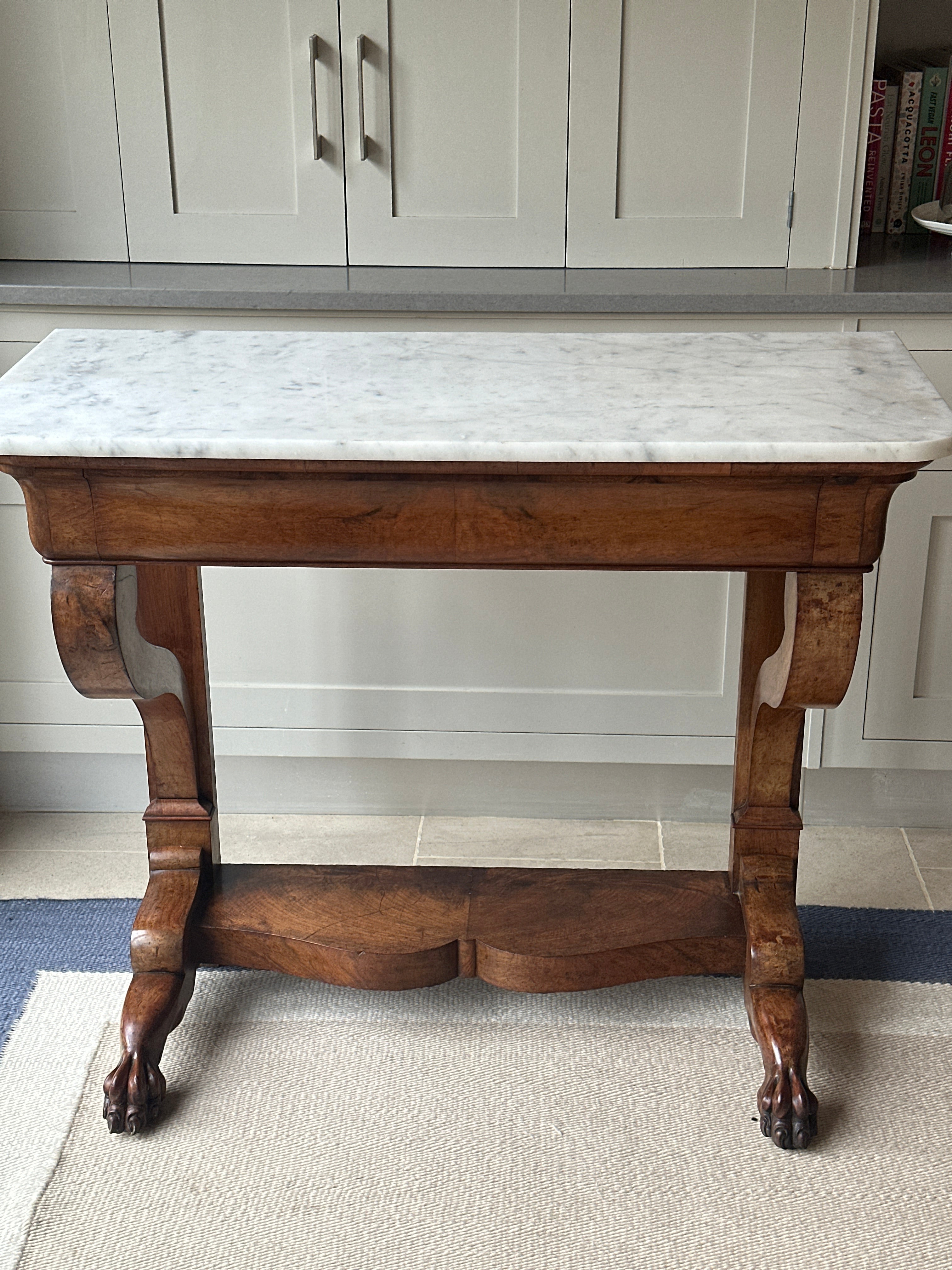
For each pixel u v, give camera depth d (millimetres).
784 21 2154
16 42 2217
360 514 1499
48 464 1466
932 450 1390
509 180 2281
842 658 1566
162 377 1641
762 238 2297
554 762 2486
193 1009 2002
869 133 2518
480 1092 1833
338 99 2234
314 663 2375
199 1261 1563
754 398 1553
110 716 2426
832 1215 1627
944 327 2104
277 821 2541
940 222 2379
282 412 1497
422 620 2332
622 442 1389
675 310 2092
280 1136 1759
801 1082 1722
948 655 2307
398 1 2174
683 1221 1619
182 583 1897
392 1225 1614
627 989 2049
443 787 2543
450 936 1885
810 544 1501
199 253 2344
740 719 1943
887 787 2488
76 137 2275
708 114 2223
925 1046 1918
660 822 2541
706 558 1514
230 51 2213
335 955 1870
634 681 2361
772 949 1832
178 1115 1795
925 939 2166
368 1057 1902
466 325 2139
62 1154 1726
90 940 2166
